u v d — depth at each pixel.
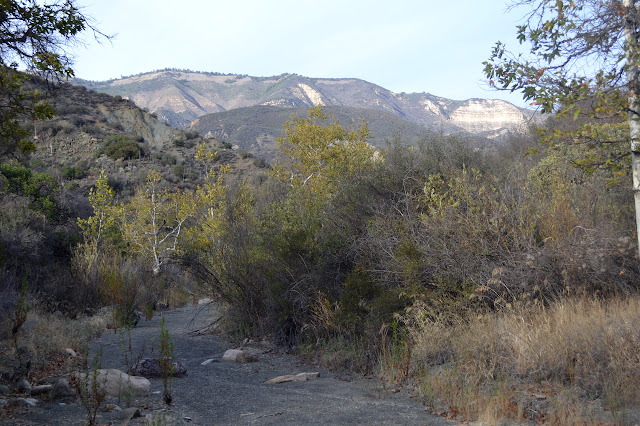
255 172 59.16
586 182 9.16
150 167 56.88
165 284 23.11
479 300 8.25
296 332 10.31
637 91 5.38
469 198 8.98
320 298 9.90
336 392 6.71
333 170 12.86
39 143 59.00
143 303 19.19
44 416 5.35
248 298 11.44
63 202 26.06
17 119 7.81
